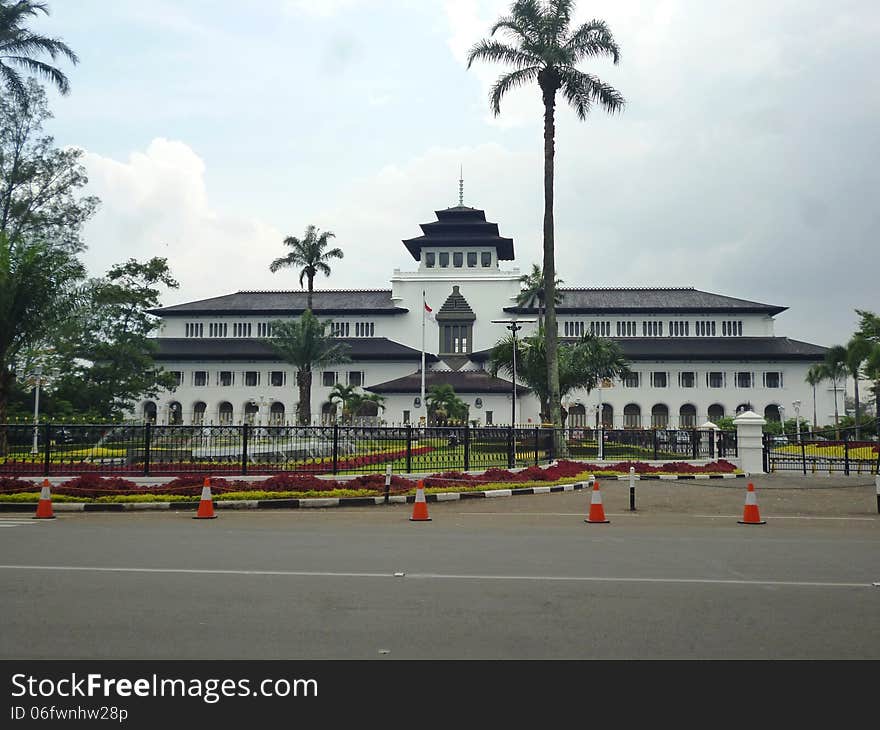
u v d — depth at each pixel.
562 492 22.30
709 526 14.64
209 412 79.00
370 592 8.16
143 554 10.75
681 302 80.25
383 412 75.19
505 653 6.11
